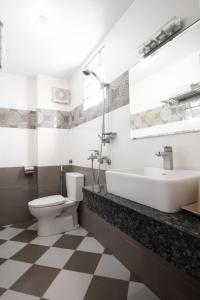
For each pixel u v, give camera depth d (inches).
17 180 105.2
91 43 81.0
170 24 46.5
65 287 52.0
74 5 60.7
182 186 32.8
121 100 67.9
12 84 107.2
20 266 61.7
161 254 27.8
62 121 113.4
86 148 94.0
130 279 55.1
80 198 93.0
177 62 48.1
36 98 108.8
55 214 86.4
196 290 40.1
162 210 32.0
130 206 35.3
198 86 43.4
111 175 46.0
